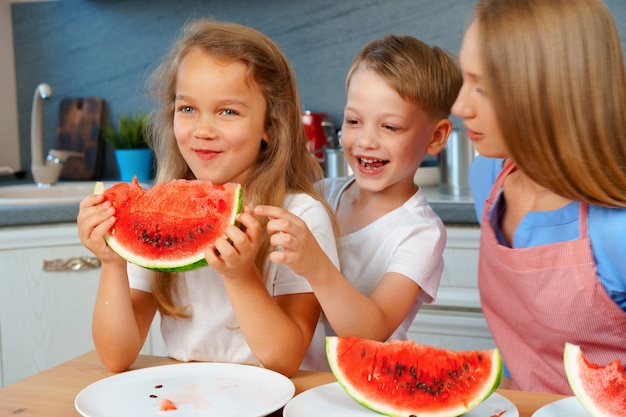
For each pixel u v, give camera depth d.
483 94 0.96
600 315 1.03
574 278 1.02
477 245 2.04
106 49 2.94
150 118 1.96
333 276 1.02
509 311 1.13
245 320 0.98
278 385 0.89
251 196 1.18
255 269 1.01
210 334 1.17
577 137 0.92
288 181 1.26
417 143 1.29
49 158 2.66
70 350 2.17
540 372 1.13
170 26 2.86
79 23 2.96
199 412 0.82
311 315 1.12
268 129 1.20
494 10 0.93
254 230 0.93
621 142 0.93
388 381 0.83
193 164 1.13
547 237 1.06
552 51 0.90
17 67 3.04
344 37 2.72
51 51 3.00
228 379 0.92
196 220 0.95
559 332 1.07
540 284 1.05
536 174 0.96
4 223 2.04
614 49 0.92
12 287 2.08
